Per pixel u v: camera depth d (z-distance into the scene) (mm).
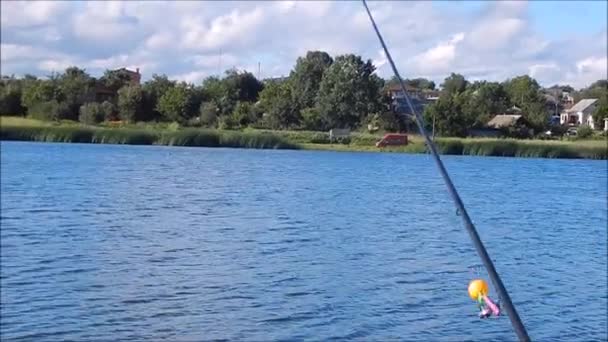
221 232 25891
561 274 20156
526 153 85000
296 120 106188
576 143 85875
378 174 57844
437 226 28875
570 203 39688
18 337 13562
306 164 67625
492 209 36062
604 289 18406
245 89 120250
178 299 16281
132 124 104000
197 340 13688
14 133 92438
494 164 74688
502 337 14141
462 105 93750
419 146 89500
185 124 105562
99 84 114875
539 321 15508
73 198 35344
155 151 82125
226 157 75125
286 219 29812
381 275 19172
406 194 42250
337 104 103125
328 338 13922
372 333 14234
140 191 39906
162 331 14109
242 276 18625
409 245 24078
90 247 22281
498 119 96250
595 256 23094
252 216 30547
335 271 19484
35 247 22109
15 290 16750
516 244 25188
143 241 23578
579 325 15266
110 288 17109
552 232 28219
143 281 17875
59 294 16484
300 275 18891
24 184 41719
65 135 92688
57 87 108688
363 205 35844
